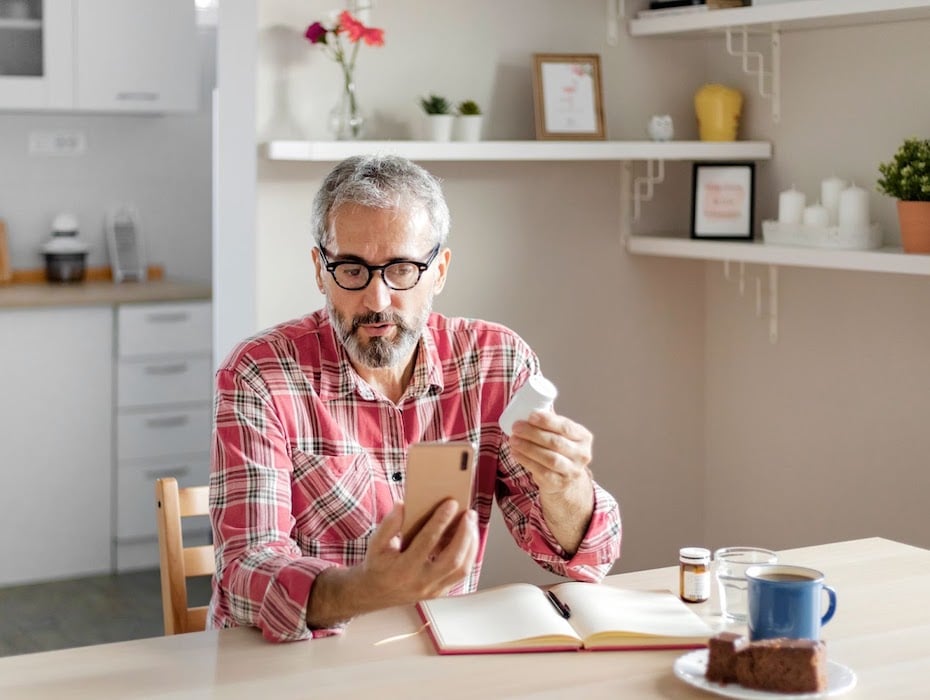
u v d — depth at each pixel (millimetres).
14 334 4102
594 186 3262
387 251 1725
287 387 1835
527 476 1945
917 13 2623
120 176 4770
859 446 2979
